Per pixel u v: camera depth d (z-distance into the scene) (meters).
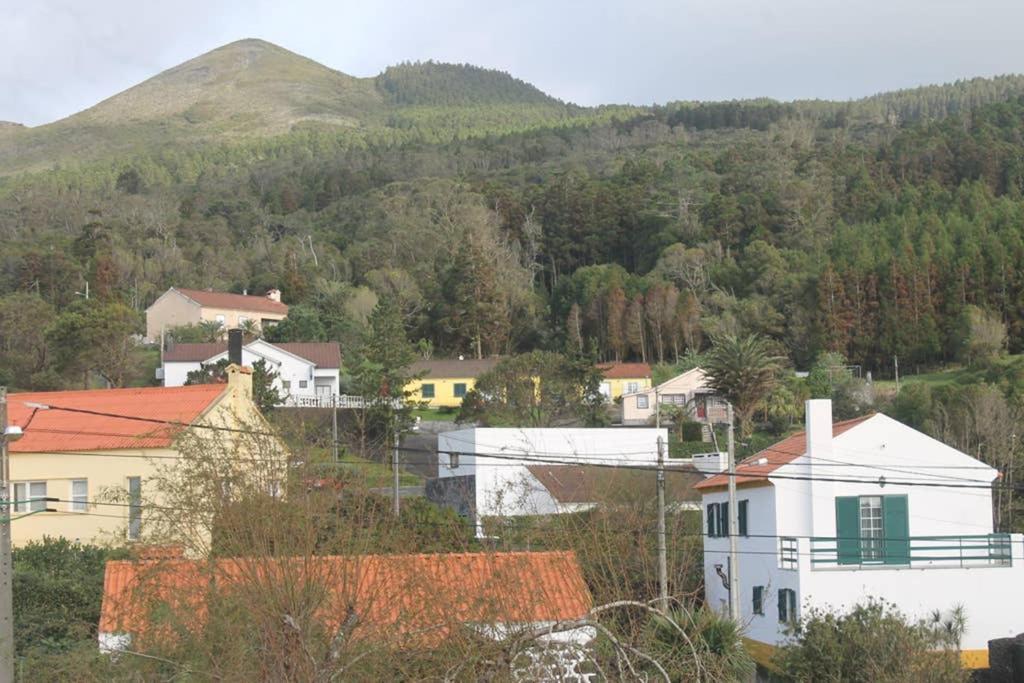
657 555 28.59
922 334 98.31
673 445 65.56
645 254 137.75
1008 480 55.75
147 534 23.86
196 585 19.17
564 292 122.94
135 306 120.38
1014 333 99.38
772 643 34.19
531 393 72.69
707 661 16.22
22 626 27.47
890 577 33.00
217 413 38.12
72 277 118.06
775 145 172.88
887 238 117.81
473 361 99.56
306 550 18.44
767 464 36.66
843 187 148.62
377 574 19.11
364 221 160.62
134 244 139.88
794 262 119.94
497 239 140.12
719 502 39.22
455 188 162.12
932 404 69.62
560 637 18.11
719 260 126.62
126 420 38.22
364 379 69.81
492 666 15.08
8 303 88.06
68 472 36.75
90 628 25.61
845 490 35.22
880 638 25.61
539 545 23.45
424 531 23.08
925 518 35.34
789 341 105.62
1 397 18.08
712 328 106.31
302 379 89.81
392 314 72.06
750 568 36.34
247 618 17.98
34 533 36.41
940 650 26.66
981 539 34.88
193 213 168.00
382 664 17.34
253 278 135.25
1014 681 29.28
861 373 99.25
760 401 74.38
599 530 23.03
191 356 88.94
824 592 32.75
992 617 33.09
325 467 22.05
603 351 113.62
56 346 83.81
